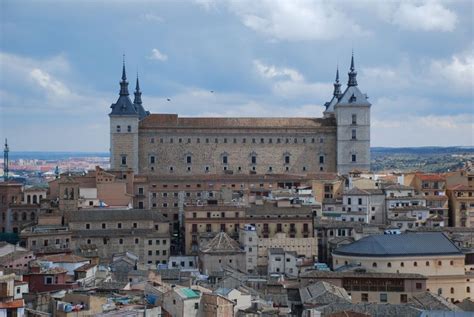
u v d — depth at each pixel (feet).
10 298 613.52
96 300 648.38
